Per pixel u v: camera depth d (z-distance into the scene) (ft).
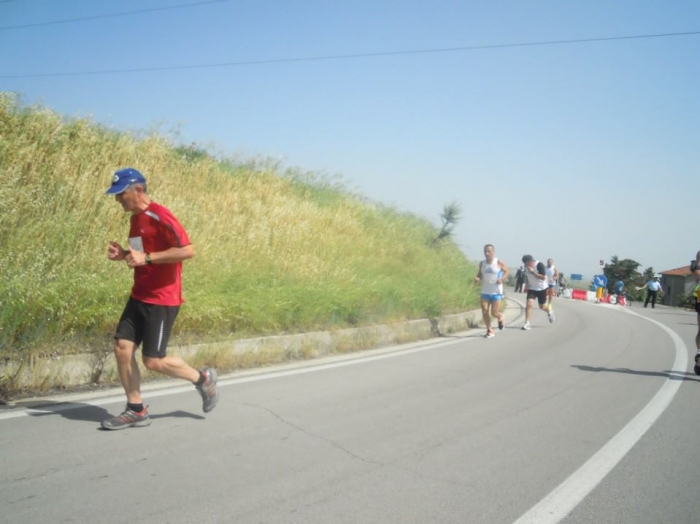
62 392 20.06
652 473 15.90
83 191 33.71
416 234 71.77
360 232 57.57
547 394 24.45
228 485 13.34
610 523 12.75
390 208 77.71
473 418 20.22
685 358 36.11
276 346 28.40
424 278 52.11
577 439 18.51
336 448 16.35
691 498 14.30
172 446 15.62
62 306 22.40
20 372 19.52
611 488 14.71
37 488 12.53
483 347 37.11
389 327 37.27
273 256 39.55
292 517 12.00
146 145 46.88
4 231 27.45
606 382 27.50
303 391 22.67
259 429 17.58
